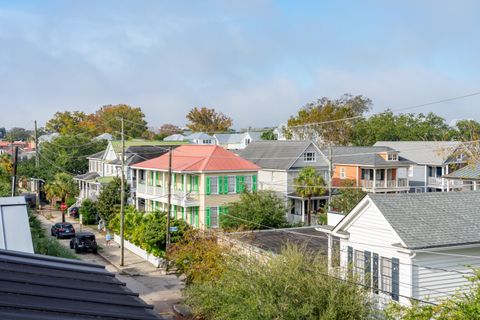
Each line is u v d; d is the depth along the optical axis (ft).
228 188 149.89
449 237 59.98
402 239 58.18
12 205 36.60
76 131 381.60
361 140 290.35
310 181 152.76
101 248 145.07
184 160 156.35
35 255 29.22
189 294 72.74
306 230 99.40
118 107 409.49
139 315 22.31
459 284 60.44
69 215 206.90
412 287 58.34
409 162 193.47
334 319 51.37
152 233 121.39
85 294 23.76
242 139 346.74
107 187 174.60
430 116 307.99
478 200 68.95
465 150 157.17
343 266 63.21
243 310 55.16
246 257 63.46
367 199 64.44
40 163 257.96
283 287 53.88
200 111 442.91
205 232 88.58
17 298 20.83
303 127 282.15
